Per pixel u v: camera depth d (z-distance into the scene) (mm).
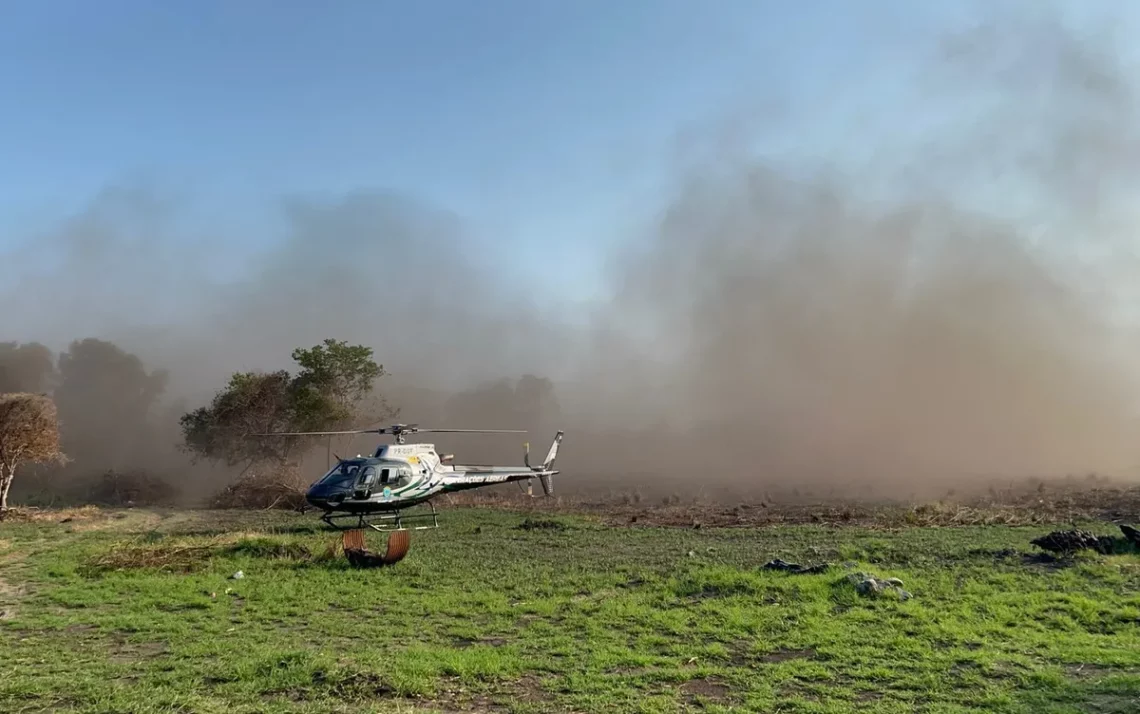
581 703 5711
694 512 22000
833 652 6941
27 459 23906
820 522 18547
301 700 5715
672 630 7910
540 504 26109
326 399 29719
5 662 6855
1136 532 11930
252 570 11867
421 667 6457
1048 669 6238
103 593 10055
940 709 5441
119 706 5414
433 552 13969
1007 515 17766
